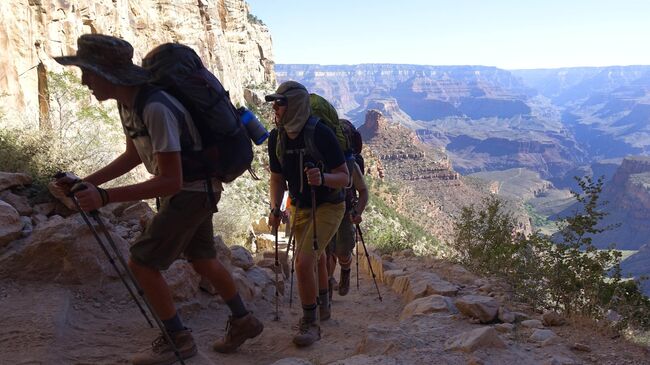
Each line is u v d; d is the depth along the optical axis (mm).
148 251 3541
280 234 15516
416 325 4750
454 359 3852
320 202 4609
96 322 4270
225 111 3451
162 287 3680
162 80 3320
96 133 11719
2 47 17016
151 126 3168
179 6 45281
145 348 3953
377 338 4223
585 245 5676
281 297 6711
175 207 3447
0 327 3758
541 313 5469
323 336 5145
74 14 23250
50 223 4703
